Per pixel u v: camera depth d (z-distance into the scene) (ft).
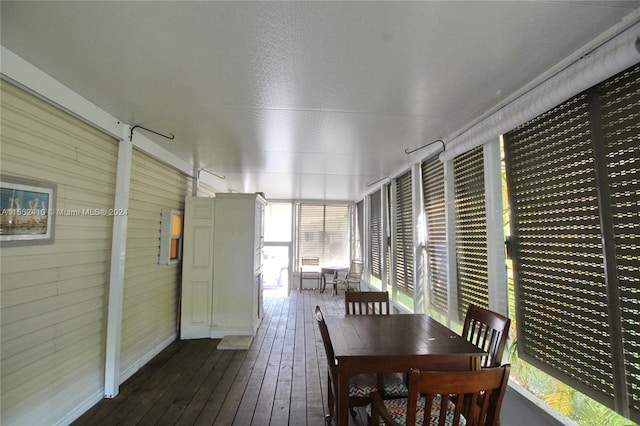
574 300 5.40
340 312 17.89
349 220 26.66
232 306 13.25
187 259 13.20
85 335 7.61
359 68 5.75
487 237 7.65
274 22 4.52
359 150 11.09
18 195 5.76
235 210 13.52
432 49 5.15
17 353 5.79
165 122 8.60
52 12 4.33
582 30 4.61
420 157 12.01
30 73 5.71
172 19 4.47
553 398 5.99
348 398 5.45
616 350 4.68
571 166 5.45
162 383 9.11
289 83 6.34
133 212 9.67
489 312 6.52
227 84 6.41
